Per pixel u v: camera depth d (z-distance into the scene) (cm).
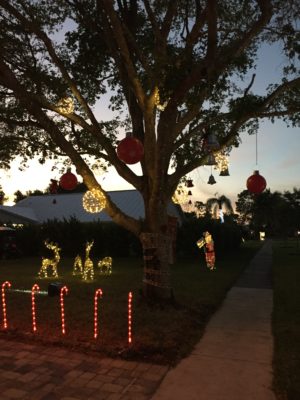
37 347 690
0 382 553
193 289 1221
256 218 7900
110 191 3428
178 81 809
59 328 773
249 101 941
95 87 1190
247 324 874
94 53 1110
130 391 528
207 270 1742
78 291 1151
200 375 581
